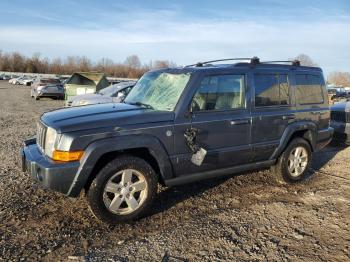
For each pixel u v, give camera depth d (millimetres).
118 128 4176
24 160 4754
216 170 4996
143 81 5652
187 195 5273
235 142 5066
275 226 4305
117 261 3506
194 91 4688
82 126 4062
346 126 8227
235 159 5113
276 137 5531
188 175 4742
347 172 6621
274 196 5320
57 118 4344
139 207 4359
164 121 4445
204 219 4484
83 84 18656
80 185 4016
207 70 4859
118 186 4227
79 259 3529
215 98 4898
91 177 4211
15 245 3766
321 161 7426
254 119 5211
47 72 95000
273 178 6074
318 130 6211
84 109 4781
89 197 4098
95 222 4336
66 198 5012
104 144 4047
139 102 5152
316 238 4012
